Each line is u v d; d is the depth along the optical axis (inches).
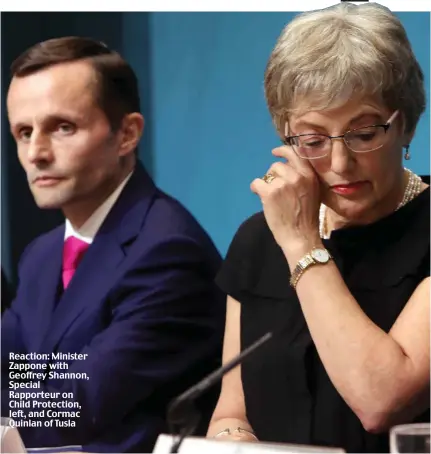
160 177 173.0
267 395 141.6
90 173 173.6
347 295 130.6
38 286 175.2
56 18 174.6
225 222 169.3
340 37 125.5
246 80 168.1
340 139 127.7
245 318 146.9
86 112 173.0
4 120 176.1
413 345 127.6
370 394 125.5
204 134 170.7
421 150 157.6
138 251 170.4
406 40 128.9
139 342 168.1
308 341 138.7
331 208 136.3
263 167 167.5
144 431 166.7
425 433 96.9
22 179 176.1
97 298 171.0
